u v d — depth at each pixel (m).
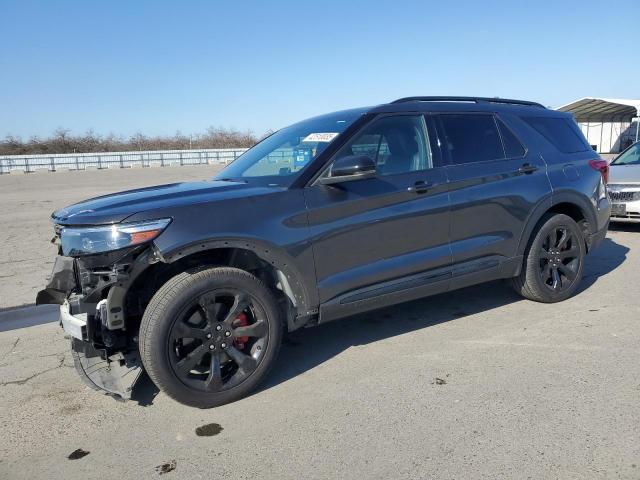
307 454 2.78
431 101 4.44
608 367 3.61
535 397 3.24
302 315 3.62
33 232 10.66
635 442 2.72
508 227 4.55
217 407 3.34
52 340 4.71
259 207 3.41
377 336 4.42
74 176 31.62
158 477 2.66
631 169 8.80
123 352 3.47
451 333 4.40
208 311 3.26
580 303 5.01
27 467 2.80
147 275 3.43
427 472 2.57
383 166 3.98
